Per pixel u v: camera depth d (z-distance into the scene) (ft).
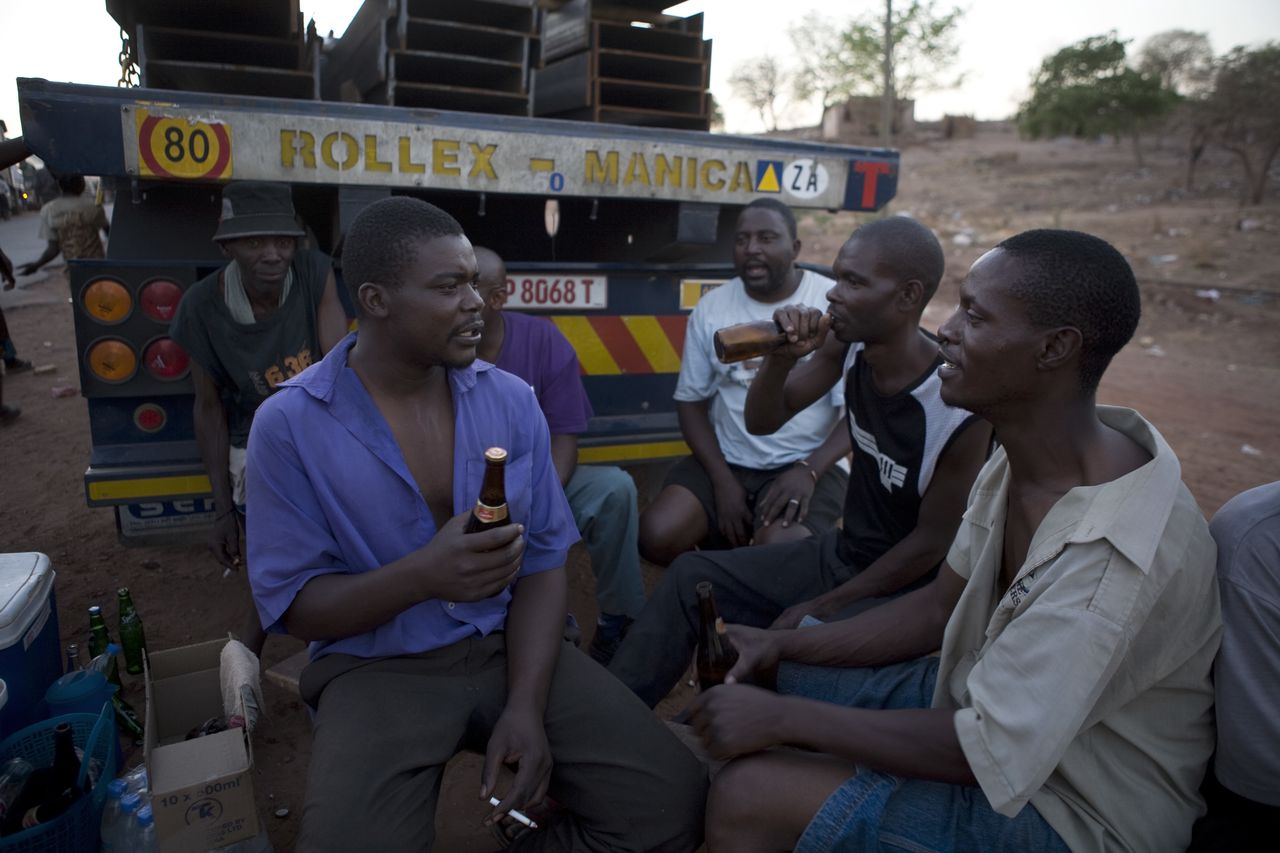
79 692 8.05
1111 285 5.00
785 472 10.78
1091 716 5.12
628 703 6.89
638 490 14.88
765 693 5.90
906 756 5.40
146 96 8.98
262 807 8.57
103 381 10.05
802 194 12.50
